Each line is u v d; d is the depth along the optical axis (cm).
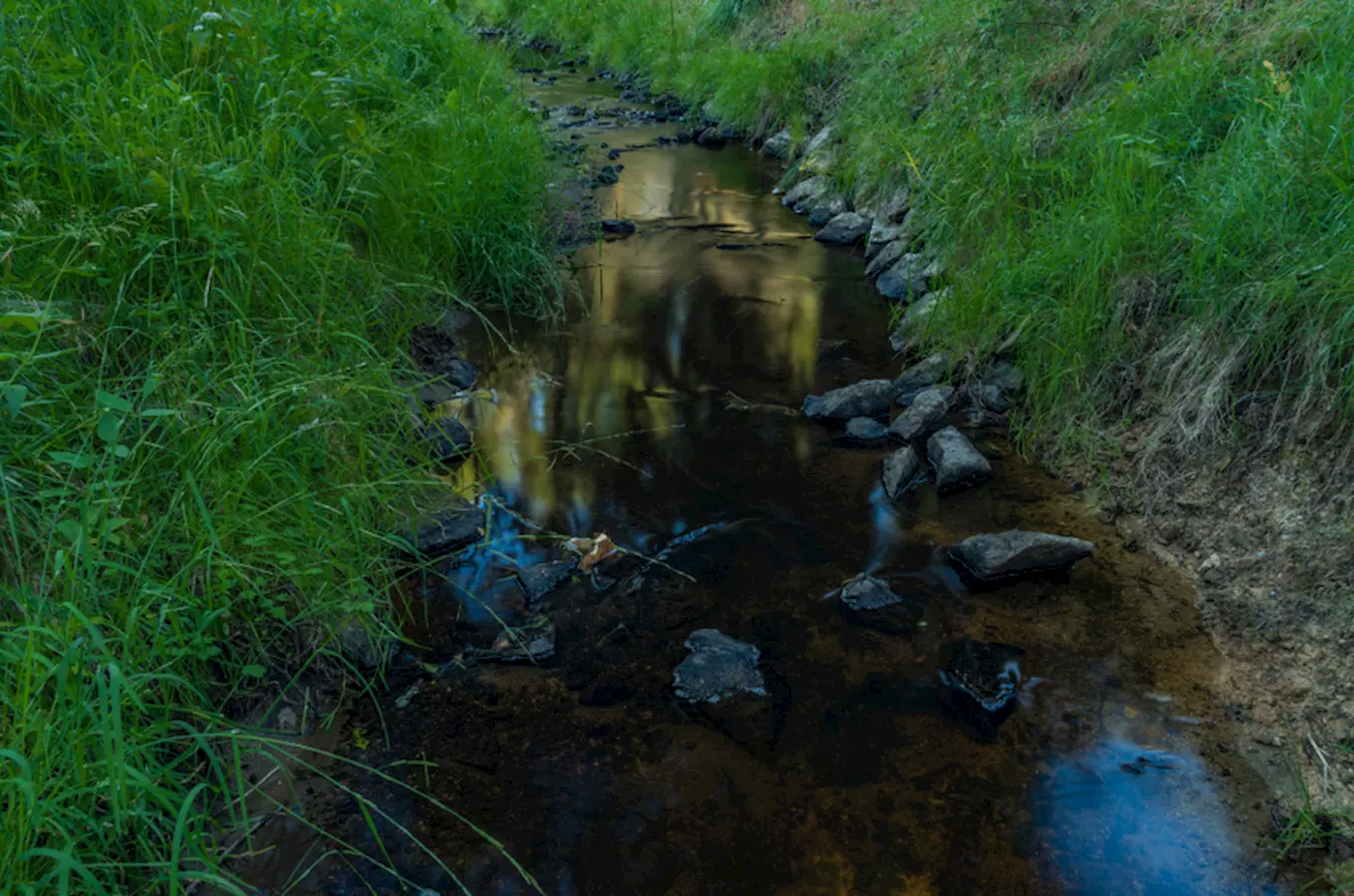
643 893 200
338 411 303
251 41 384
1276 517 291
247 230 314
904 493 349
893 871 205
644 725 246
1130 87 445
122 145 300
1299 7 426
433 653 271
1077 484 349
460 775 230
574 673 264
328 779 228
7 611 211
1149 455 337
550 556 311
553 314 493
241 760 230
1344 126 334
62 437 239
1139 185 407
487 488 347
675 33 1125
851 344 469
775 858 208
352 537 289
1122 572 303
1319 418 296
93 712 185
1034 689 256
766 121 861
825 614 286
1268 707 247
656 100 1047
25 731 175
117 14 364
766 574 304
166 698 217
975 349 420
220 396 277
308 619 263
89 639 198
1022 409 395
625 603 291
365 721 246
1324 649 256
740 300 523
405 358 403
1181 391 342
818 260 587
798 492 349
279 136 369
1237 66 429
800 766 233
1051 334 391
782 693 256
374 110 501
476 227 495
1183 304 360
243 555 257
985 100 560
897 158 607
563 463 364
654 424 394
